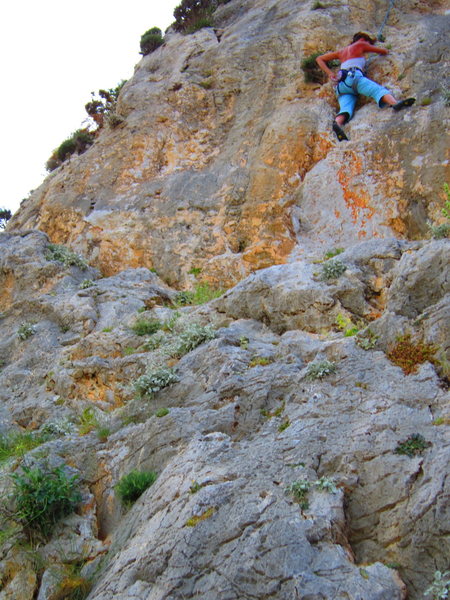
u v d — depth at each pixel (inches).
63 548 248.7
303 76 562.3
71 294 458.6
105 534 259.6
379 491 219.1
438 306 278.4
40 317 449.7
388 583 191.6
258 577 195.6
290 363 300.2
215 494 225.9
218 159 545.6
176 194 526.3
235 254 472.1
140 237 509.0
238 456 247.6
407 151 469.1
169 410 295.0
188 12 762.2
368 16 612.7
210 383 306.0
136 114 604.1
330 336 327.0
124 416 315.3
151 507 241.1
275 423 266.5
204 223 500.7
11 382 399.9
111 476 281.6
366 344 284.5
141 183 549.0
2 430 359.6
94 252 515.5
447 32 550.0
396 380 260.1
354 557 206.5
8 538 254.2
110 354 381.7
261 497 221.1
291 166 500.1
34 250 509.4
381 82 531.2
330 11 621.6
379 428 237.9
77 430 334.6
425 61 527.2
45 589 233.6
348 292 344.5
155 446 280.2
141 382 318.0
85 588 229.6
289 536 203.5
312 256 448.8
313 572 193.3
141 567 216.1
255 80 591.5
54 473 272.7
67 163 637.9
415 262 304.7
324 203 474.6
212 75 618.8
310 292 349.1
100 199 546.6
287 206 482.0
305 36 598.2
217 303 381.4
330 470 230.8
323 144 506.0
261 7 696.4
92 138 692.1
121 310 427.5
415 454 224.4
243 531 209.8
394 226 448.5
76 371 366.3
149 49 735.7
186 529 216.7
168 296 454.6
